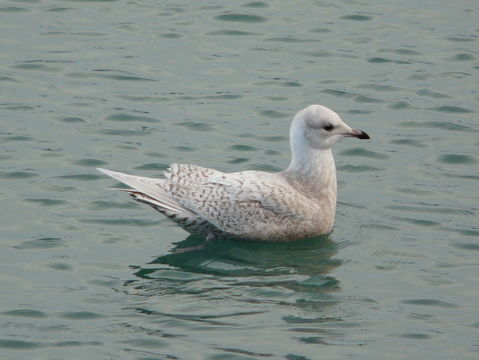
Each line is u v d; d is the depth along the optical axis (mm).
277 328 11930
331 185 14750
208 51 21125
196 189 14070
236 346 11469
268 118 18562
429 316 12398
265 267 13656
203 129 18031
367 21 22906
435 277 13477
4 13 22297
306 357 11305
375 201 15883
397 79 20234
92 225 14711
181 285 13008
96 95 19078
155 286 12953
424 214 15438
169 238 14469
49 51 20656
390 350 11539
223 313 12258
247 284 13102
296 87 19766
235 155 17141
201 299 12625
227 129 18094
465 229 14930
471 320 12320
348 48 21531
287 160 17047
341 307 12539
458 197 15992
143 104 18844
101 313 12219
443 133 18250
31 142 17188
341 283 13227
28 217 14797
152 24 22281
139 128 17969
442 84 20047
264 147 17453
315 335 11797
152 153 17062
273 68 20516
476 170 16953
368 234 14789
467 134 18219
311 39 21891
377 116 18828
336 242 14508
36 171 16203
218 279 13234
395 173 16875
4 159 16547
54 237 14258
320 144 14594
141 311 12281
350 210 15578
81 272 13305
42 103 18641
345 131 14570
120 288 12875
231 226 14102
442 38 22062
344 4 23938
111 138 17547
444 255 14141
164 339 11617
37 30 21562
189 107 18828
